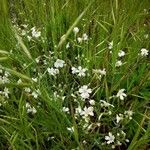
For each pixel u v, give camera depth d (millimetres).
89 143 234
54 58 268
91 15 294
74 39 283
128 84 259
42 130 235
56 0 302
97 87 256
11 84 205
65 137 232
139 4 317
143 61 274
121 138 233
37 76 258
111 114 237
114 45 266
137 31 289
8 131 229
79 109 229
